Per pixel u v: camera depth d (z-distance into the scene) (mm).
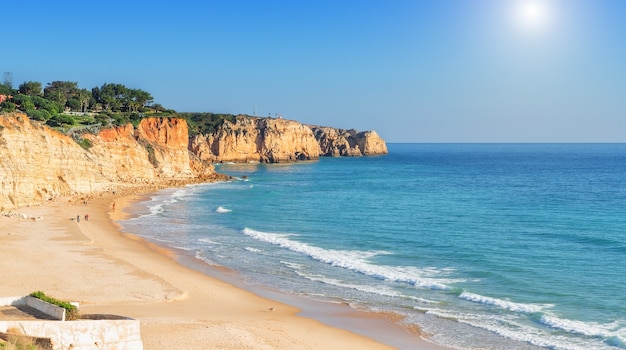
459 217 81812
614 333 33031
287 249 59031
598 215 82000
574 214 83312
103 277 44000
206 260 53812
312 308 38781
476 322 35562
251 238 65562
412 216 83625
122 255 53875
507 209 90312
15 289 38688
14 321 26141
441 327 34781
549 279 45531
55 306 29062
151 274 45969
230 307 38594
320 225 75688
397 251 57438
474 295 40812
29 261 47812
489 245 59844
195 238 65562
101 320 27891
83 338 26281
